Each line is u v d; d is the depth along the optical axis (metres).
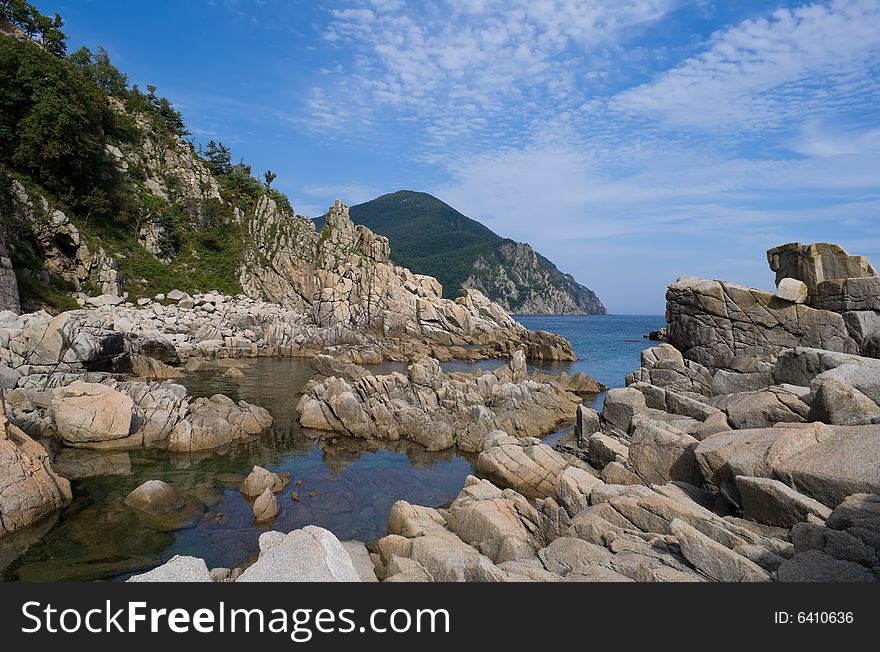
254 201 98.12
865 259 24.36
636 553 10.10
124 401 23.38
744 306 26.47
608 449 18.73
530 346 67.62
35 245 56.41
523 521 13.77
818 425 12.19
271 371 47.78
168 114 102.88
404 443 26.48
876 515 8.65
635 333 130.75
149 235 74.62
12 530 14.84
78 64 92.19
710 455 12.88
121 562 13.63
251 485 18.98
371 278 79.81
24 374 26.95
